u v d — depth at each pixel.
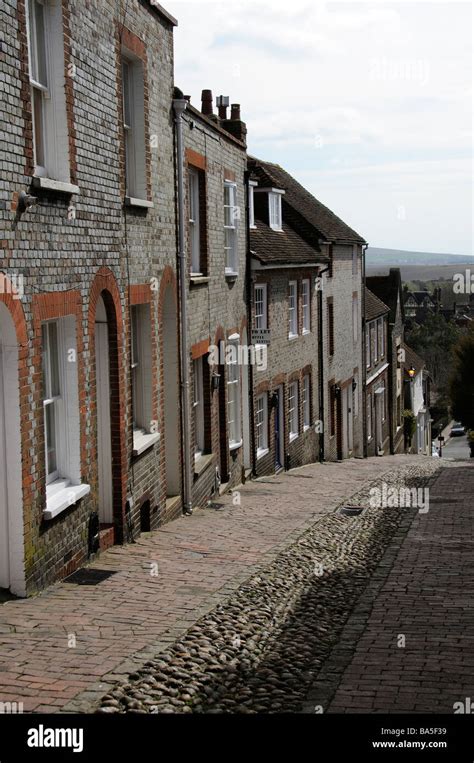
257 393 21.62
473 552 12.63
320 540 13.40
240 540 12.95
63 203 9.26
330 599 10.04
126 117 12.48
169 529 13.43
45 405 9.59
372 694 6.97
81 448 9.98
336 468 26.27
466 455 65.56
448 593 10.24
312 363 27.34
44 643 7.53
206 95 20.86
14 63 7.98
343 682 7.24
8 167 7.85
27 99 8.27
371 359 39.09
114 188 11.12
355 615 9.30
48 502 9.14
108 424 11.38
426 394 62.53
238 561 11.41
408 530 14.55
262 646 8.16
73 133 9.55
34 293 8.49
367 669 7.56
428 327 102.44
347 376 33.06
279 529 14.08
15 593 8.59
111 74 11.02
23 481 8.34
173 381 14.72
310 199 32.50
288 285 24.22
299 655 7.95
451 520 15.48
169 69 14.14
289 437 24.62
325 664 7.71
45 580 9.06
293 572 11.12
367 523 15.22
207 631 8.30
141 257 12.43
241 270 20.19
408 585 10.67
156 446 13.36
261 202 24.67
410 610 9.51
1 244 7.73
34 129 9.18
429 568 11.62
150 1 12.59
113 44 11.09
